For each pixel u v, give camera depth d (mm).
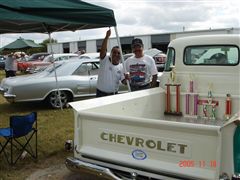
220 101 4516
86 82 8922
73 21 4754
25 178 4223
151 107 4523
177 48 4824
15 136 4352
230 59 4434
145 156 2975
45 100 8539
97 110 3543
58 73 8805
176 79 4855
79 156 3414
